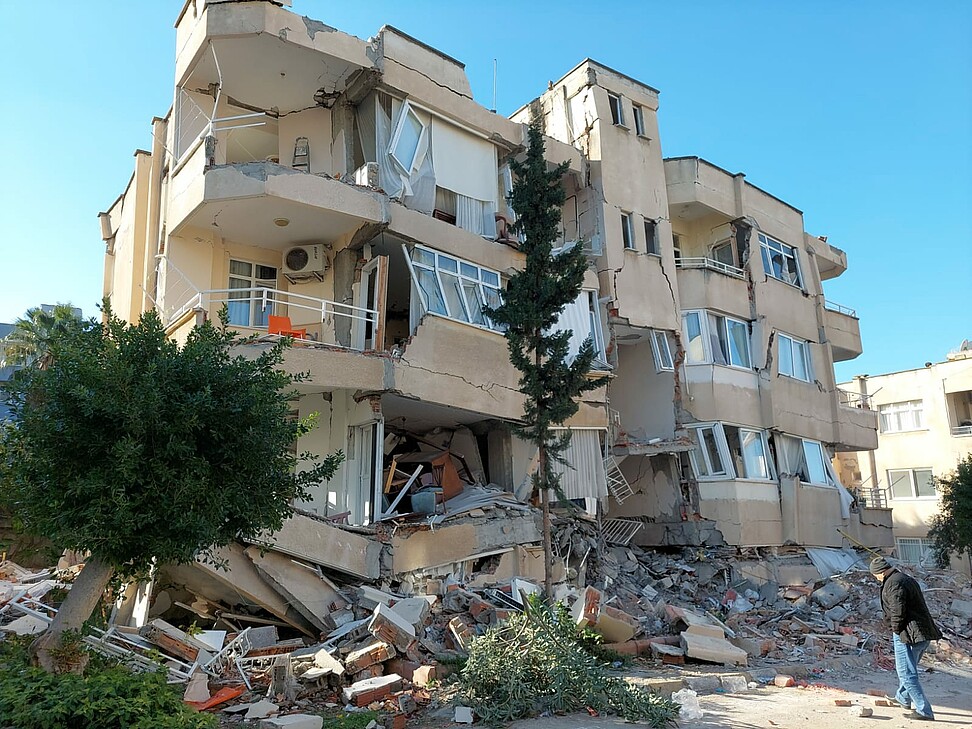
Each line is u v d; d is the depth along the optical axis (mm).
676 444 20922
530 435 14445
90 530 7680
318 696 9570
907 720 8391
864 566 23641
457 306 16547
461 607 13500
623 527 22203
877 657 14891
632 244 21547
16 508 8500
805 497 23344
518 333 14602
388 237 16031
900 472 37219
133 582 10898
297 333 15133
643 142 22875
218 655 10477
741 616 18375
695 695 9039
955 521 26203
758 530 21578
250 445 8508
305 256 16547
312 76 16828
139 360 8500
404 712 8680
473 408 16094
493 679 8594
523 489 17109
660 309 21594
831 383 26438
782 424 23375
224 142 17047
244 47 15656
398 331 20500
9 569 14586
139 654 9836
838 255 30312
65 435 8023
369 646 10484
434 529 14594
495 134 18969
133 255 18031
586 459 18375
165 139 18188
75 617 8242
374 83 16781
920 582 20938
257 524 8828
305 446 16109
